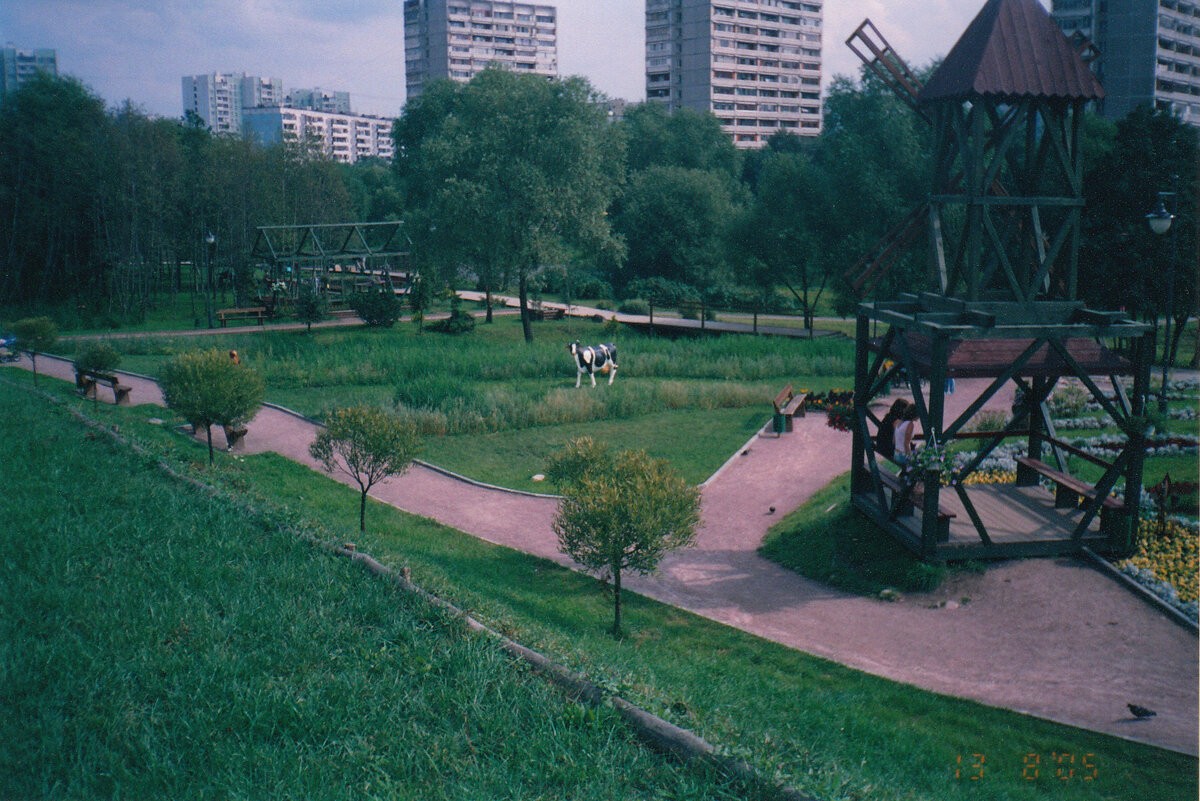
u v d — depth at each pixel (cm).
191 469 1569
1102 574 1308
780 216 5178
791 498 1888
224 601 884
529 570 1469
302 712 685
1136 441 1341
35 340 2720
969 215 1445
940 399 1357
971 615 1252
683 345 3944
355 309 4791
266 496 1536
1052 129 1444
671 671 974
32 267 5456
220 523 1168
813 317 5481
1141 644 1115
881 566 1429
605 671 797
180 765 611
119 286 5456
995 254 1465
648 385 3006
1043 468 1561
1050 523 1465
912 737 899
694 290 6612
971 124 1439
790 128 13488
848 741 857
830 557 1500
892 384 2917
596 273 7369
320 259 5438
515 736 686
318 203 7456
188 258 6556
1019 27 1421
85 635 780
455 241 4644
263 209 6800
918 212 1623
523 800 610
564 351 3619
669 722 712
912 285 4472
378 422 1508
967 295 1455
